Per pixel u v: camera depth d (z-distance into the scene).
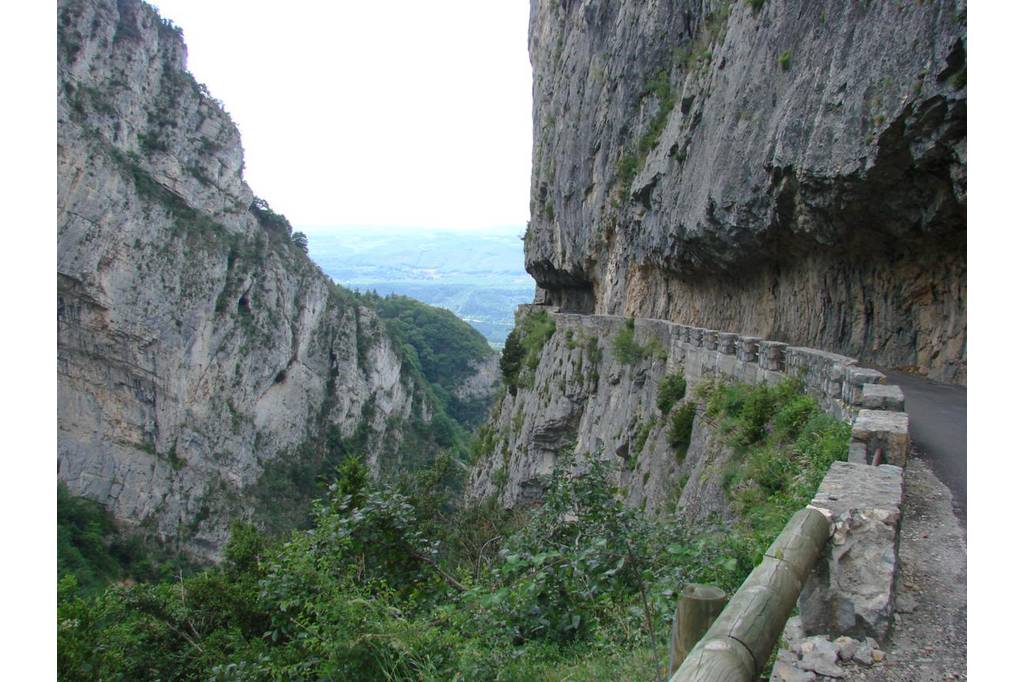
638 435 21.80
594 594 6.81
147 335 68.31
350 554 8.67
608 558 6.73
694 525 8.29
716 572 6.32
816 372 11.14
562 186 45.66
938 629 4.16
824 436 8.88
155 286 69.50
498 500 36.78
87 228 63.84
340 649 6.40
